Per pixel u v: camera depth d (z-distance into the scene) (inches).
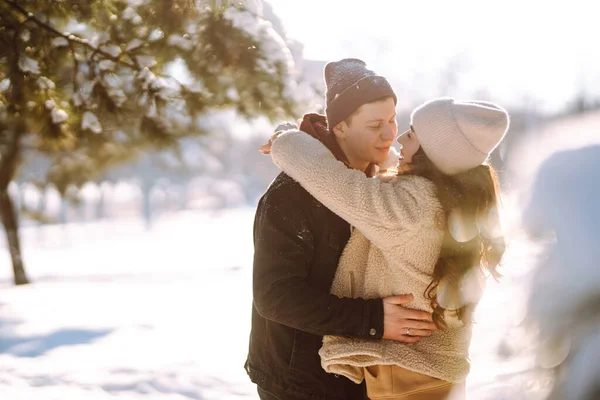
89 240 1539.1
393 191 78.7
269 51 240.2
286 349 85.0
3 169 577.6
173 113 249.1
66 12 239.9
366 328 78.8
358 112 87.0
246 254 909.8
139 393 190.7
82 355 241.1
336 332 79.4
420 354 79.4
